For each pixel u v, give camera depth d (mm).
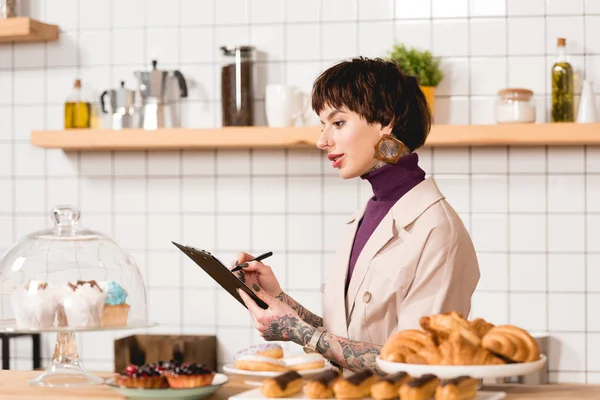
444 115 3277
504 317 3246
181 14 3457
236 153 3422
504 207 3244
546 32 3234
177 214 3465
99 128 3479
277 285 1921
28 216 3566
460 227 1712
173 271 3469
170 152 3465
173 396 1469
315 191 3375
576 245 3213
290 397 1364
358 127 1750
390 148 1739
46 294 1702
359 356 1578
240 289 1634
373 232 1775
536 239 3230
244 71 3232
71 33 3525
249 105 3242
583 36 3215
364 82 1734
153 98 3295
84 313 1706
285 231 3396
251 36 3406
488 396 1352
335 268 1848
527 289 3236
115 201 3508
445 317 1369
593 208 3203
